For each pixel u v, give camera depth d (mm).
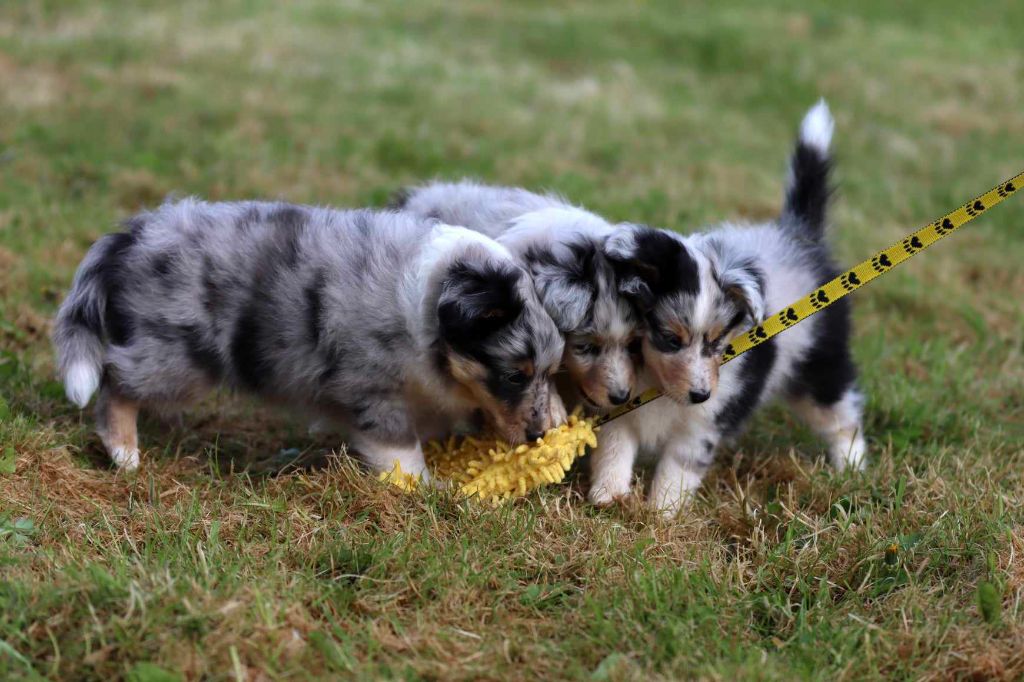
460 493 2262
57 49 3822
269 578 2131
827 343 2424
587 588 2168
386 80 3938
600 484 2332
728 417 2344
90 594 2086
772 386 2412
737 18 5477
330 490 2260
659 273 2262
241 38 4215
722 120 4074
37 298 2621
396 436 2291
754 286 2287
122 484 2281
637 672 2068
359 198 2982
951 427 2484
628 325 2273
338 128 3389
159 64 3826
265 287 2279
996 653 2100
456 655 2088
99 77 3566
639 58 4762
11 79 3457
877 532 2244
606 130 3766
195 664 2041
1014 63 5074
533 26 5055
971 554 2215
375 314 2258
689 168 3463
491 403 2260
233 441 2406
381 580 2148
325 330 2268
